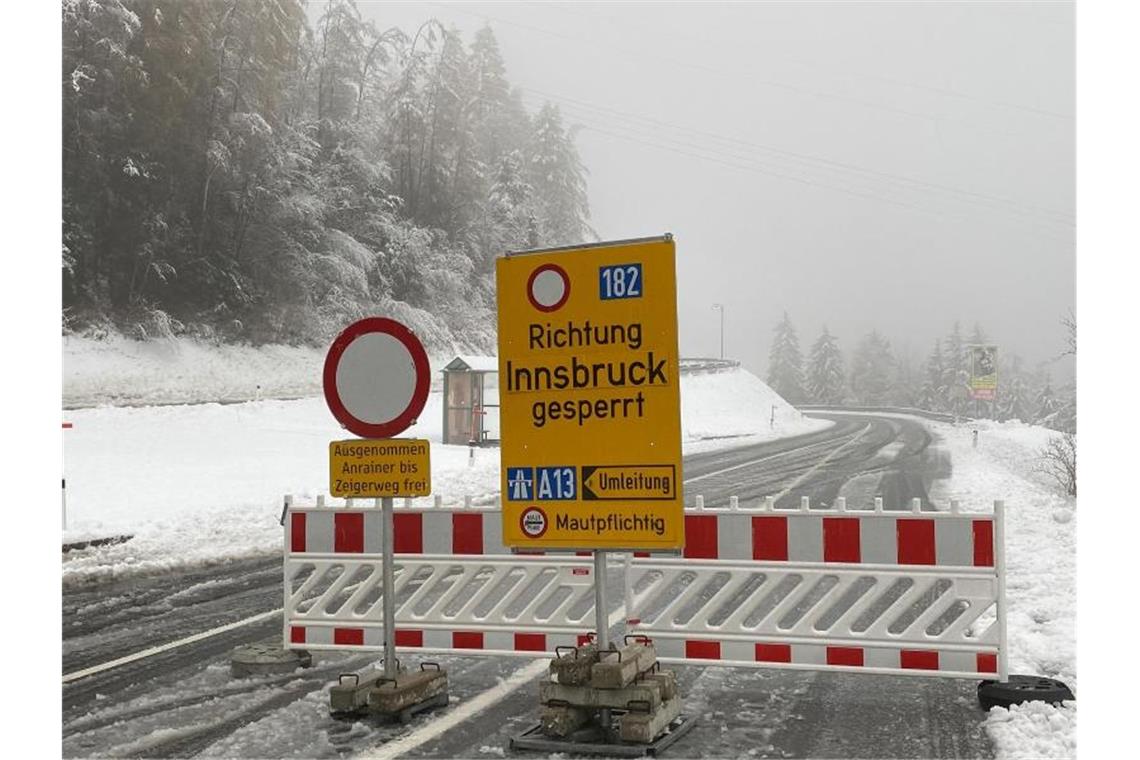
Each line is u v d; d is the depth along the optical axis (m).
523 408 5.83
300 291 46.88
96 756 5.13
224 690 6.37
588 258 5.71
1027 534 12.63
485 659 7.22
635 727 5.14
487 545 6.89
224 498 17.53
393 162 61.44
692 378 55.34
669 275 5.54
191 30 43.91
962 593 6.01
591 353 5.69
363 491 6.00
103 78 41.03
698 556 6.50
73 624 8.46
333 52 57.88
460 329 57.31
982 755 5.02
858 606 6.21
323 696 6.20
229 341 42.22
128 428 28.31
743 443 35.22
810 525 6.30
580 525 5.68
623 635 7.75
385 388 6.00
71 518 14.78
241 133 45.88
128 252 40.44
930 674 6.00
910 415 69.88
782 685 6.41
